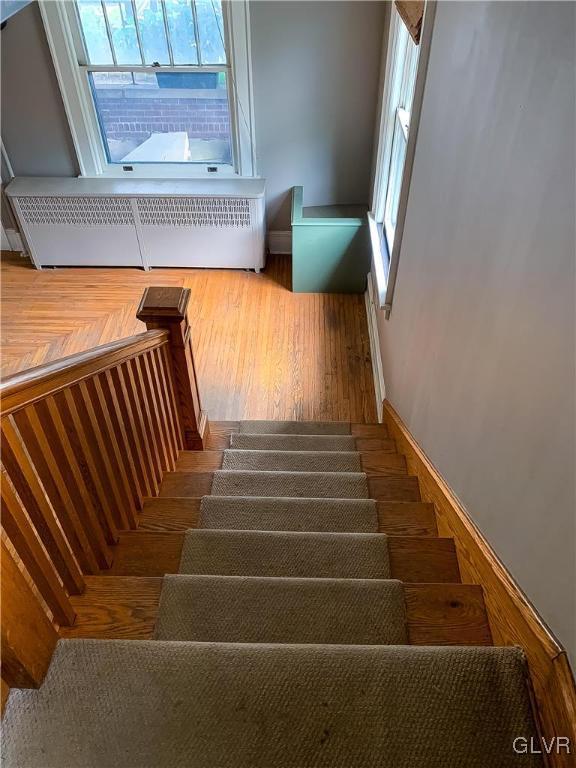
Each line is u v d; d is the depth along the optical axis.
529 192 1.14
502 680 1.12
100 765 1.02
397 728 1.06
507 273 1.26
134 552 1.70
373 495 2.23
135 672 1.13
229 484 2.26
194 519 1.97
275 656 1.16
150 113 4.09
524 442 1.17
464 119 1.63
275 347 3.93
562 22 1.00
